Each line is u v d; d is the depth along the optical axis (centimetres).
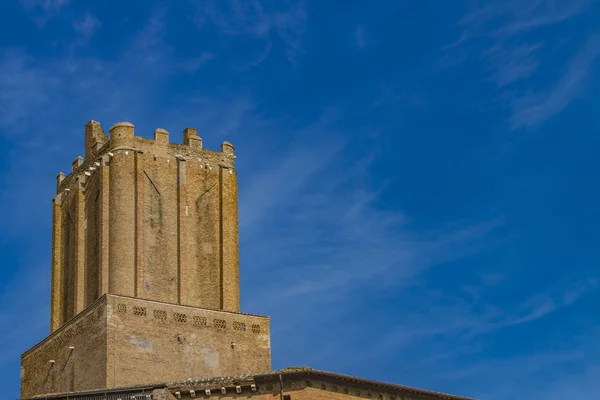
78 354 10306
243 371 10500
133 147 10919
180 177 11006
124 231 10650
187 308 10456
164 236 10788
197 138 11250
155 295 10581
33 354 10925
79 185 11225
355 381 9150
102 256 10612
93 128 11344
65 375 10412
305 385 8894
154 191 10888
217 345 10469
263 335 10725
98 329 10131
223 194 11181
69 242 11269
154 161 10975
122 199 10738
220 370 10406
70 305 11000
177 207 10919
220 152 11338
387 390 9325
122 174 10806
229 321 10612
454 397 9738
